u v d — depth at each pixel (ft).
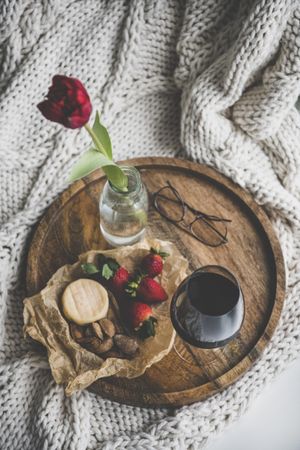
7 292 3.43
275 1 3.28
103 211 3.21
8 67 3.64
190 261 3.43
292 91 3.54
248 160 3.75
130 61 3.70
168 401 3.09
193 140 3.70
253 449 3.27
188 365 3.18
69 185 3.61
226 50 3.66
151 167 3.64
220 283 2.89
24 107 3.65
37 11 3.47
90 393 3.30
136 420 3.27
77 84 2.42
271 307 3.29
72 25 3.60
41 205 3.53
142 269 3.21
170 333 3.10
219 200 3.58
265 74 3.60
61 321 3.12
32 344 3.38
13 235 3.42
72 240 3.45
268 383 3.30
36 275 3.35
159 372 3.17
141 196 3.14
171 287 3.26
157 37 3.67
